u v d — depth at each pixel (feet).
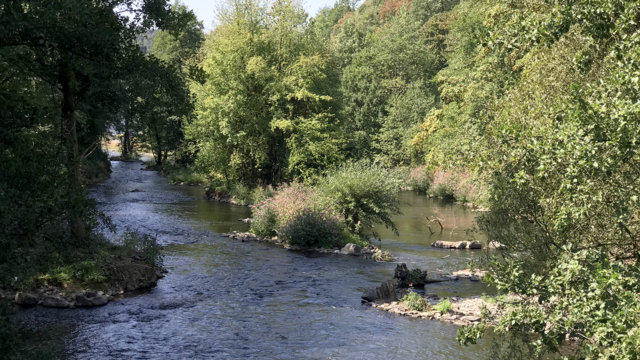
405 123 213.46
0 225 26.89
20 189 28.22
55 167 31.19
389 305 54.44
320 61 142.51
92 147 65.05
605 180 26.66
